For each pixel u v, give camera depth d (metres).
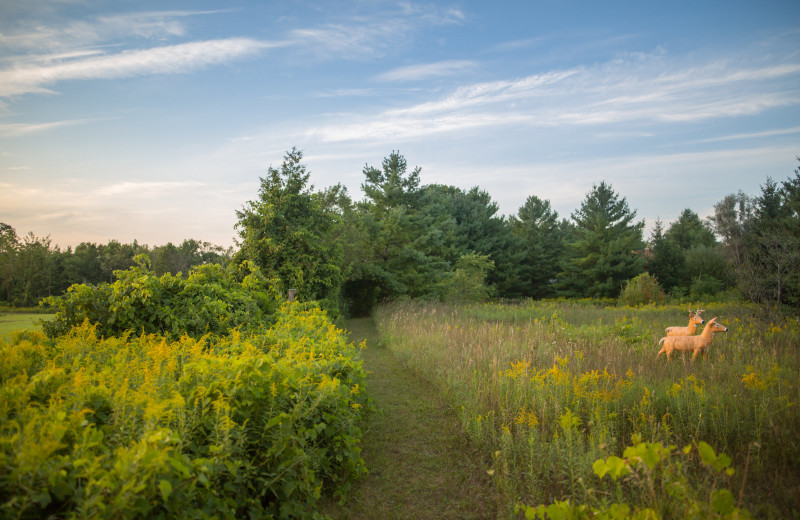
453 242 35.28
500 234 41.12
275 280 14.34
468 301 24.94
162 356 4.21
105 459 2.51
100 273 45.19
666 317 17.42
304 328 8.09
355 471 4.65
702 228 52.09
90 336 5.14
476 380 7.43
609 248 35.25
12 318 15.23
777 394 5.79
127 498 2.28
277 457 3.70
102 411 3.07
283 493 3.74
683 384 6.45
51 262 39.81
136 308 7.12
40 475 2.21
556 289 39.72
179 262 47.88
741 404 5.55
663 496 3.68
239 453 3.44
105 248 49.31
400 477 4.89
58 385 3.30
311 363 4.75
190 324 7.24
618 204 38.59
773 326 11.09
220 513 3.04
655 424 5.39
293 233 17.95
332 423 4.61
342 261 21.95
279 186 18.45
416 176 28.56
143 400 2.92
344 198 26.69
